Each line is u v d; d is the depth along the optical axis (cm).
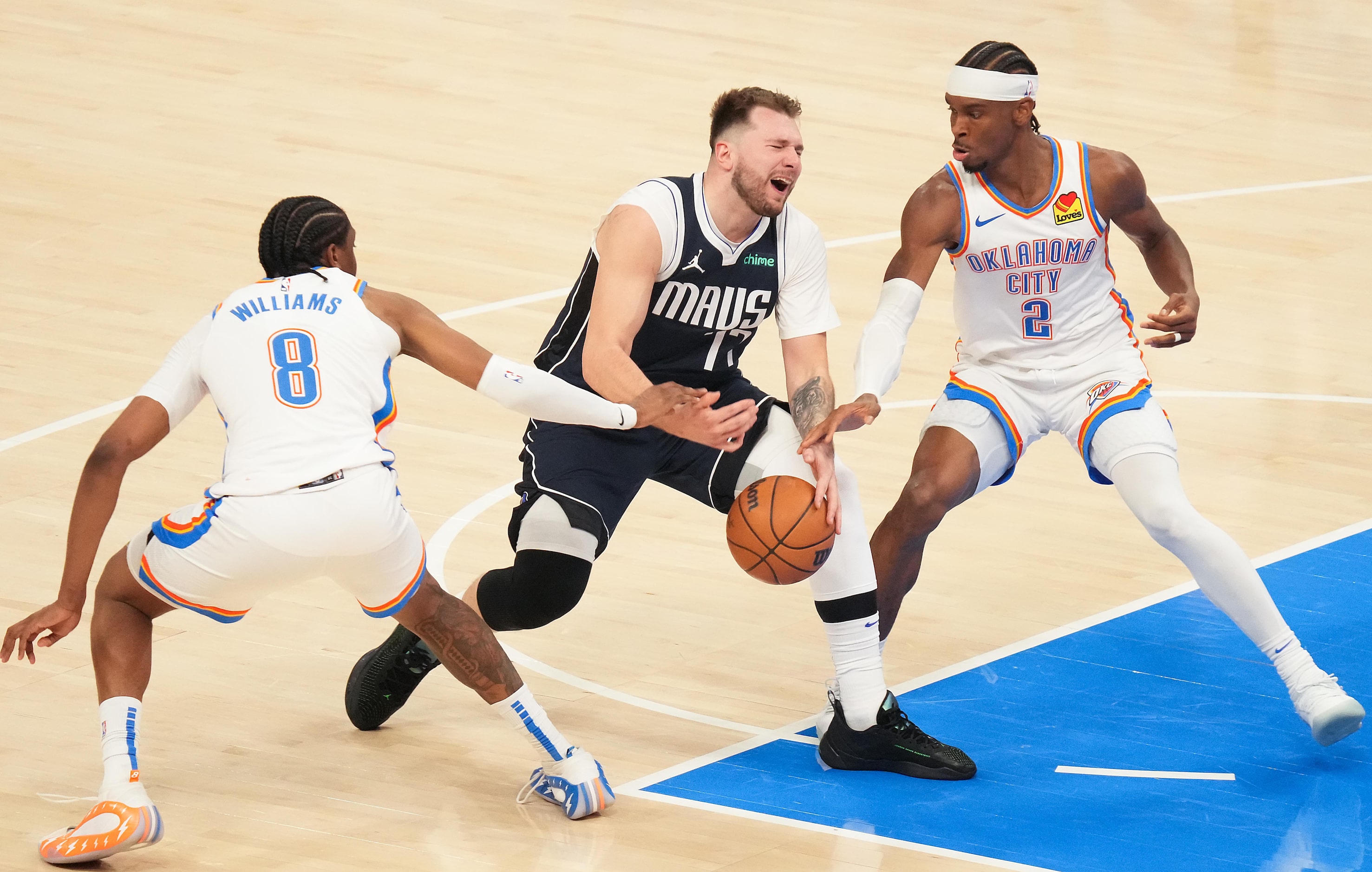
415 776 1168
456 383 1945
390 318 1068
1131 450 1222
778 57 3416
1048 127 3028
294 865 1041
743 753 1215
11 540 1506
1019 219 1232
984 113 1195
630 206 1135
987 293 1260
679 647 1385
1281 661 1197
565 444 1177
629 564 1536
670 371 1198
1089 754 1215
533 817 1112
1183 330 1260
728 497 1195
